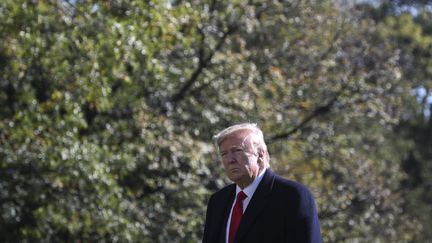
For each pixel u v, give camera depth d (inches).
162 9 998.4
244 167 418.3
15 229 1067.9
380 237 1648.6
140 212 1179.9
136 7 987.9
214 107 1331.2
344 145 1614.2
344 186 1589.6
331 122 1596.9
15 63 1011.9
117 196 1092.5
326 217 1533.0
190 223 1207.6
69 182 1056.2
